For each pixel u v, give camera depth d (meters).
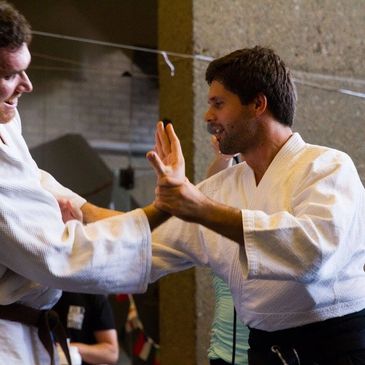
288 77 2.54
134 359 7.27
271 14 4.51
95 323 4.35
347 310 2.42
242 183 2.62
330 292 2.39
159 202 2.25
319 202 2.32
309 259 2.22
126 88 8.28
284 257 2.23
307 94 4.47
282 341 2.45
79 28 8.15
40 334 2.43
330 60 4.60
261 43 4.49
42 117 8.09
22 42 2.21
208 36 4.42
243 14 4.47
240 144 2.53
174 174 2.24
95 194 8.14
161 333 4.73
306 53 4.55
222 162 3.34
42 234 2.26
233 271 2.53
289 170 2.48
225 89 2.52
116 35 8.24
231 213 2.23
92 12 8.19
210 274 4.50
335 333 2.41
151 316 7.43
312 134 4.46
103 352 4.30
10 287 2.35
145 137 8.33
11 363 2.33
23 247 2.24
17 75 2.24
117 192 8.12
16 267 2.29
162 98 4.63
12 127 2.49
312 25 4.58
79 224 2.34
